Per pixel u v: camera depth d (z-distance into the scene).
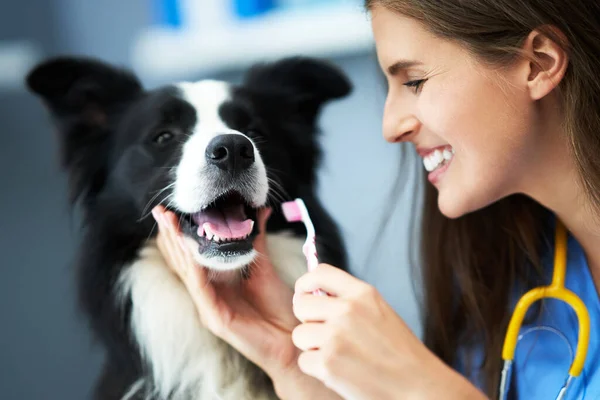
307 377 1.09
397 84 1.03
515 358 1.13
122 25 2.76
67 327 2.52
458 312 1.25
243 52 2.52
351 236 2.07
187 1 2.64
